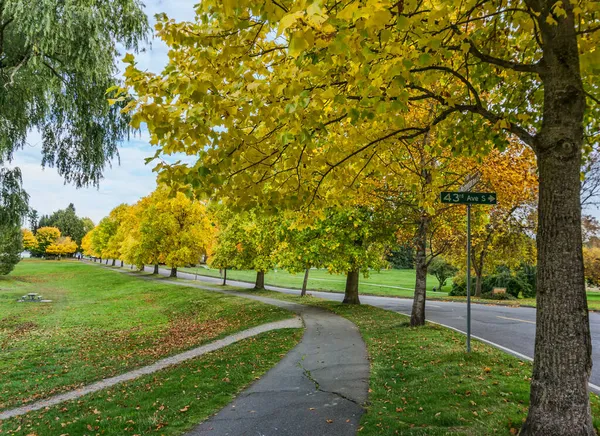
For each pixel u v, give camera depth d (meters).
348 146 4.89
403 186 10.81
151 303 28.58
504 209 13.16
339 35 2.48
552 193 3.59
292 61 3.43
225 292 29.23
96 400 7.19
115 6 11.18
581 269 3.51
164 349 12.57
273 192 4.26
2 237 12.99
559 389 3.44
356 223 14.92
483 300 23.09
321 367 7.76
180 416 5.48
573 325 3.45
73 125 11.78
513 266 24.14
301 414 5.30
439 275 37.44
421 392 5.75
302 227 5.32
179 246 41.12
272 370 7.69
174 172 3.59
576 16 3.99
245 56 3.36
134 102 3.17
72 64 10.57
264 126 3.93
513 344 9.30
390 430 4.52
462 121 5.59
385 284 43.62
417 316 11.70
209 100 3.05
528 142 3.92
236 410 5.58
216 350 10.94
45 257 127.38
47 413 6.74
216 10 2.94
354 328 12.52
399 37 3.45
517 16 4.20
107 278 51.06
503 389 5.50
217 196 4.16
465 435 4.16
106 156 12.17
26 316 23.33
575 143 3.56
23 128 11.69
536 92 5.46
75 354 13.02
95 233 86.25
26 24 9.19
